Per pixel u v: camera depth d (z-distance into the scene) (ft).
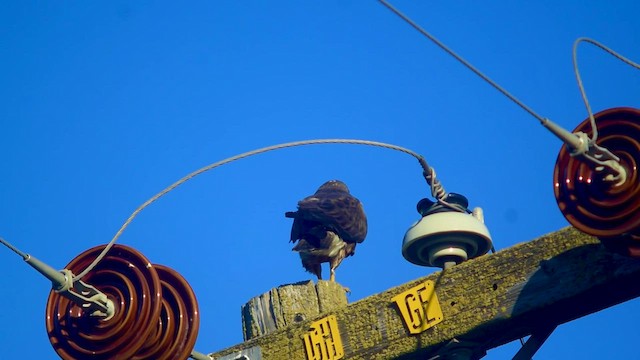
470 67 28.86
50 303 34.47
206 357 38.14
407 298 34.73
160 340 34.32
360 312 35.70
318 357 36.14
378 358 34.73
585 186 30.68
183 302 34.91
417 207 37.78
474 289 33.58
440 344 33.76
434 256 36.01
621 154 30.42
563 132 29.37
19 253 31.99
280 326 40.42
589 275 31.71
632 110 30.42
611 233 29.76
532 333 33.86
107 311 33.53
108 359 33.53
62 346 33.94
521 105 29.12
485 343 33.88
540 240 32.96
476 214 38.19
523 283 32.73
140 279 33.76
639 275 31.09
